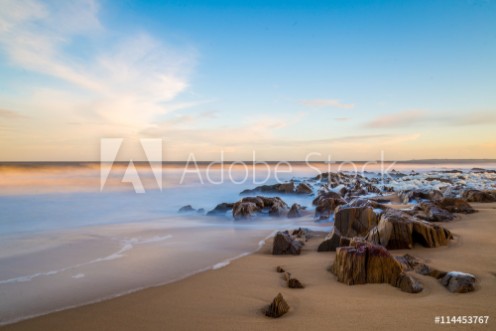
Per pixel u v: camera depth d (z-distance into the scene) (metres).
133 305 4.31
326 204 12.28
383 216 6.92
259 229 10.58
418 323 3.35
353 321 3.47
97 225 11.84
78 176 33.91
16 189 23.11
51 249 7.84
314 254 6.73
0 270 6.11
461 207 10.56
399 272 4.57
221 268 5.95
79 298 4.64
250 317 3.76
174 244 8.32
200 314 3.92
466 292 4.11
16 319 4.00
